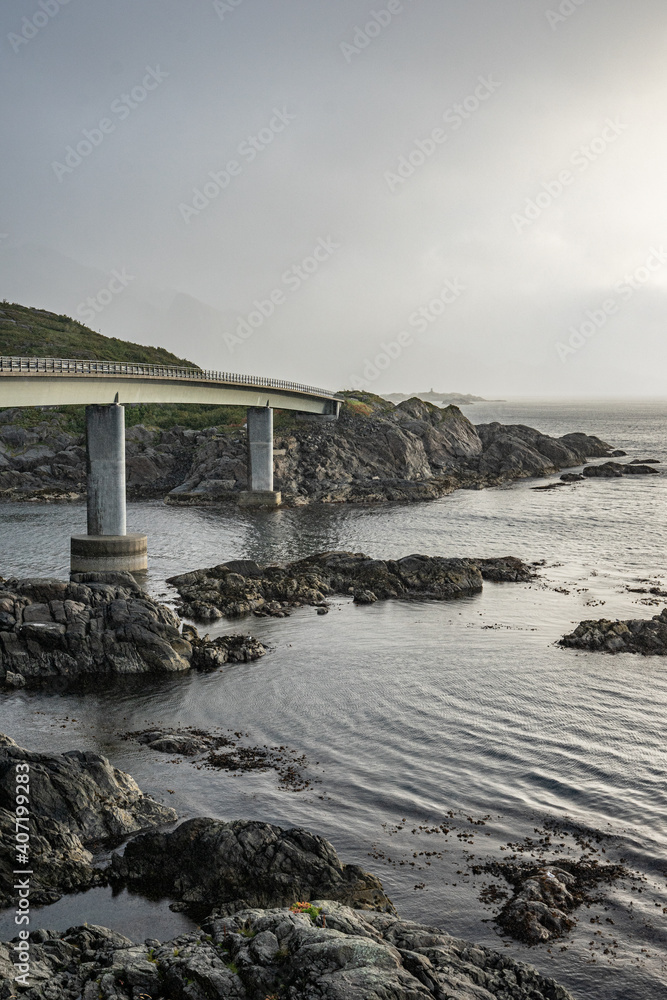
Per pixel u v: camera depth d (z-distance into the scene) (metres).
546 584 88.62
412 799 43.19
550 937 32.38
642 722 52.44
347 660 64.75
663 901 34.62
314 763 47.38
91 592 66.12
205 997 25.62
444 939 28.98
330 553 93.00
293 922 28.45
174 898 34.66
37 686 58.91
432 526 126.62
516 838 39.53
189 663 63.09
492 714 54.03
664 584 88.38
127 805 40.75
